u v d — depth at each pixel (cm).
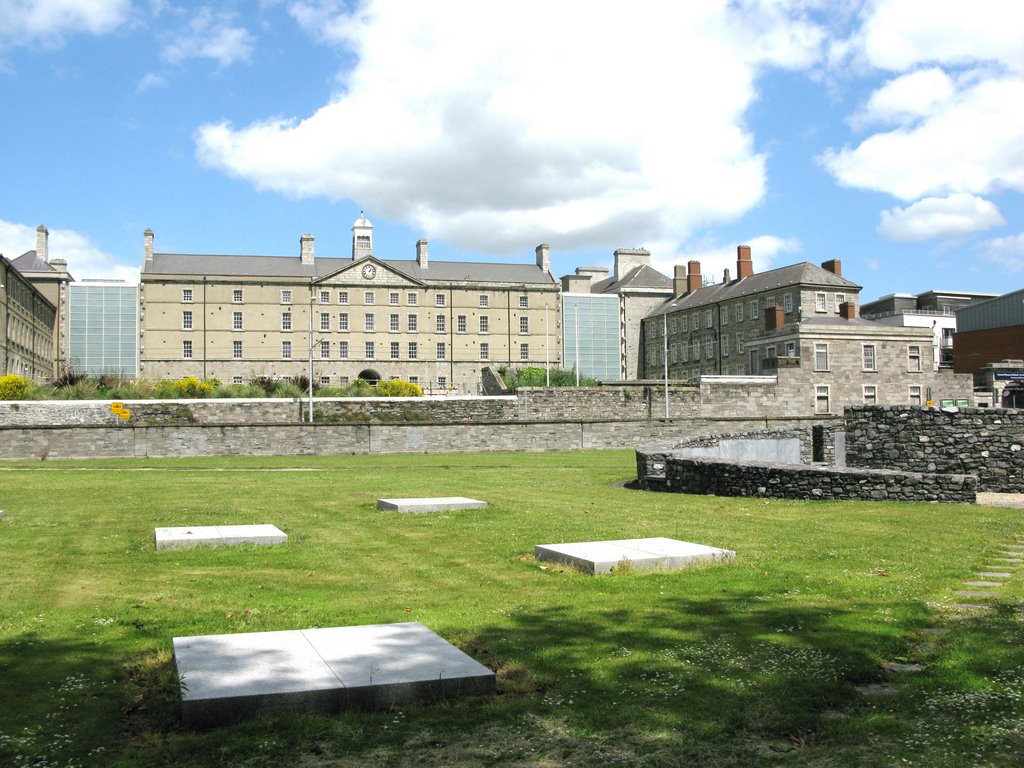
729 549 1224
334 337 10038
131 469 3209
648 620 833
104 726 579
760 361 6438
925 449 2155
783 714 593
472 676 626
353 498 1973
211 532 1349
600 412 5403
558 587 996
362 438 4266
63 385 5853
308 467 3372
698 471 2084
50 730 571
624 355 10975
